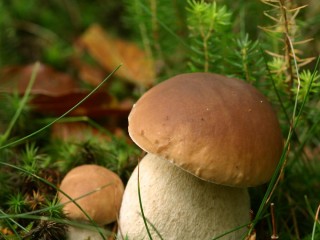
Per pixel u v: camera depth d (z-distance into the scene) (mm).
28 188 343
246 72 349
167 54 451
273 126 285
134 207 299
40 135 420
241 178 268
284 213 348
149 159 306
